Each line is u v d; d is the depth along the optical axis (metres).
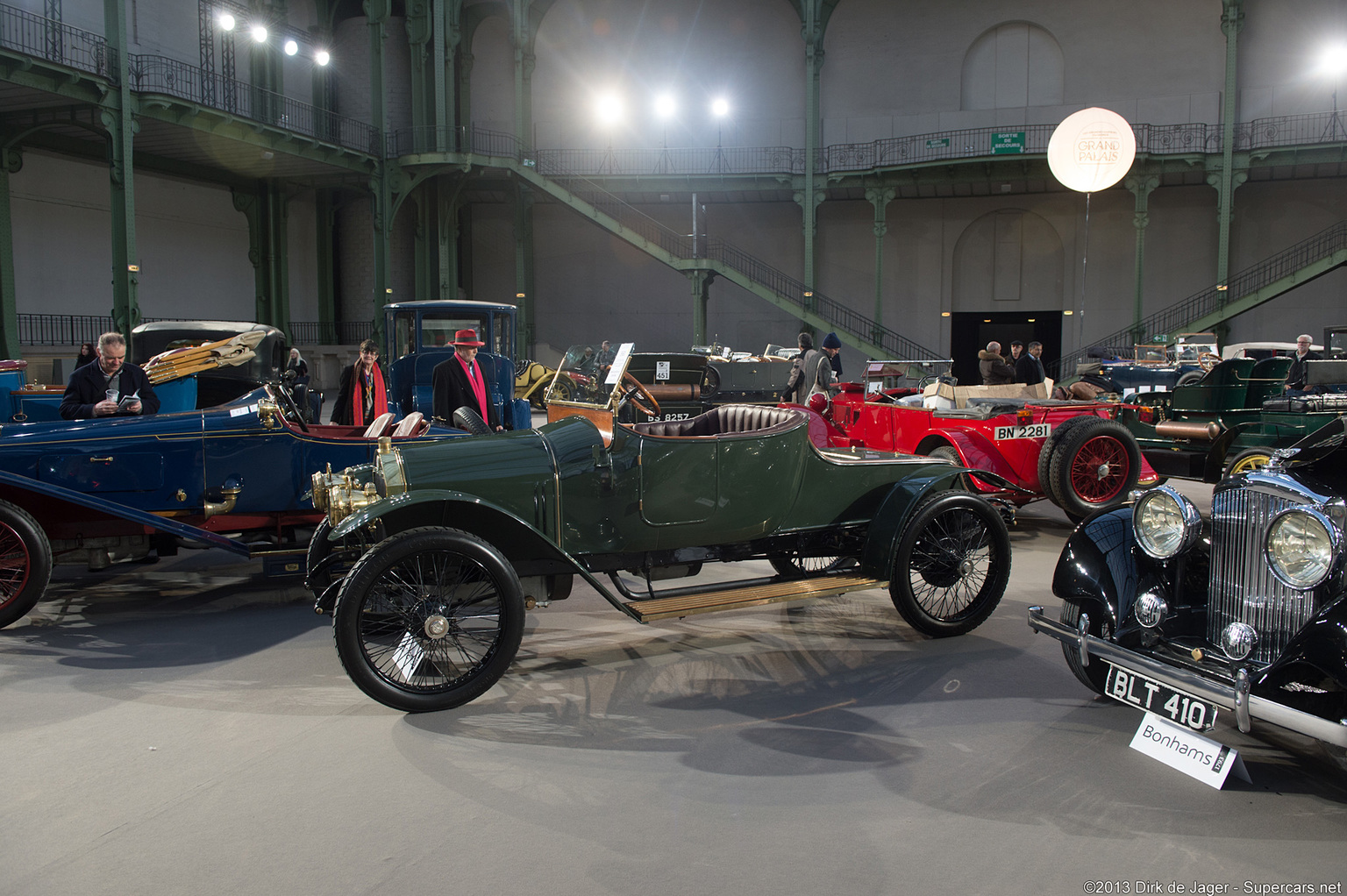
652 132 29.72
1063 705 3.74
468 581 3.92
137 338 8.25
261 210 26.08
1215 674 3.04
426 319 9.92
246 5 24.17
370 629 3.76
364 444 5.41
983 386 8.69
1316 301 25.44
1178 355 18.02
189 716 3.61
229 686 3.96
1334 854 2.59
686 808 2.86
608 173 28.67
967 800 2.91
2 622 4.57
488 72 30.14
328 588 3.85
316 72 27.17
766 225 29.81
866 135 28.23
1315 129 24.84
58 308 20.77
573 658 4.39
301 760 3.21
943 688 3.95
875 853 2.59
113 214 18.19
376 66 25.38
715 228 30.16
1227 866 2.52
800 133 28.94
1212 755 3.01
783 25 28.77
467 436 4.32
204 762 3.19
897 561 4.55
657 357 13.51
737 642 4.66
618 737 3.42
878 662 4.31
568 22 29.95
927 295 28.78
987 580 4.83
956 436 7.03
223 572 6.23
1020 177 24.61
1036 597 5.50
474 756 3.25
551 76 30.14
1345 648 2.63
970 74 27.50
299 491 5.25
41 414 7.56
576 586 5.81
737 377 16.03
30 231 20.14
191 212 24.22
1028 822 2.77
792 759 3.22
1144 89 26.23
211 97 21.02
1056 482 6.76
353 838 2.67
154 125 19.66
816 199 26.61
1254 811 2.84
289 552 5.09
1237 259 26.05
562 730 3.49
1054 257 27.75
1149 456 8.33
